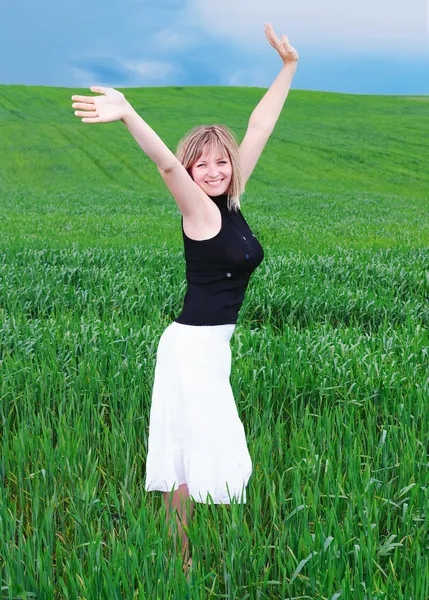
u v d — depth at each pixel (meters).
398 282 11.39
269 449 4.34
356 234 20.66
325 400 5.52
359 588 3.00
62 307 9.29
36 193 39.06
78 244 15.37
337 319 9.43
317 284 10.58
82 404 5.30
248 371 5.60
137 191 41.56
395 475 4.29
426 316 9.16
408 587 3.08
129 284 10.34
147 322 7.60
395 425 4.97
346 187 44.44
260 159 52.75
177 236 18.86
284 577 3.14
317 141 59.38
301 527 3.53
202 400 3.48
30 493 3.97
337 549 3.23
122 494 4.03
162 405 3.58
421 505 3.77
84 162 51.44
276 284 10.38
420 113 74.75
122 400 5.39
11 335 6.87
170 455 3.54
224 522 3.52
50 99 78.25
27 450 4.47
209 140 3.41
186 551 3.51
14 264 12.21
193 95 84.31
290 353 6.04
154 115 68.00
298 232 20.66
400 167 50.69
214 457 3.47
